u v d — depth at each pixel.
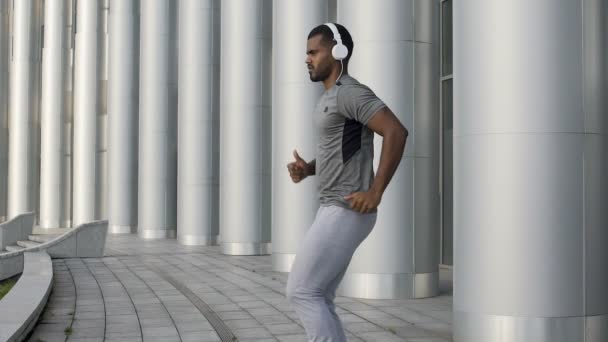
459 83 5.66
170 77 21.05
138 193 23.59
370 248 8.58
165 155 20.95
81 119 26.02
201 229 18.08
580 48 5.27
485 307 5.38
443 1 12.39
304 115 11.51
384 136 3.10
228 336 6.39
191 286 9.97
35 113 28.70
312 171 3.75
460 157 5.63
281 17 11.73
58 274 11.63
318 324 3.28
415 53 8.61
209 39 18.06
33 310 6.69
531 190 5.20
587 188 5.27
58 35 27.50
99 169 26.11
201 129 18.05
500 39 5.32
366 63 8.55
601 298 5.32
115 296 9.00
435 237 8.86
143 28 21.33
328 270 3.30
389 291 8.53
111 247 17.39
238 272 11.77
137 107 23.88
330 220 3.27
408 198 8.59
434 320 7.10
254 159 14.88
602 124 5.38
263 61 14.82
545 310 5.18
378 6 8.51
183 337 6.35
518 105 5.23
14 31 28.56
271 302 8.41
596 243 5.30
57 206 27.20
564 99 5.21
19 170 28.25
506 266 5.27
